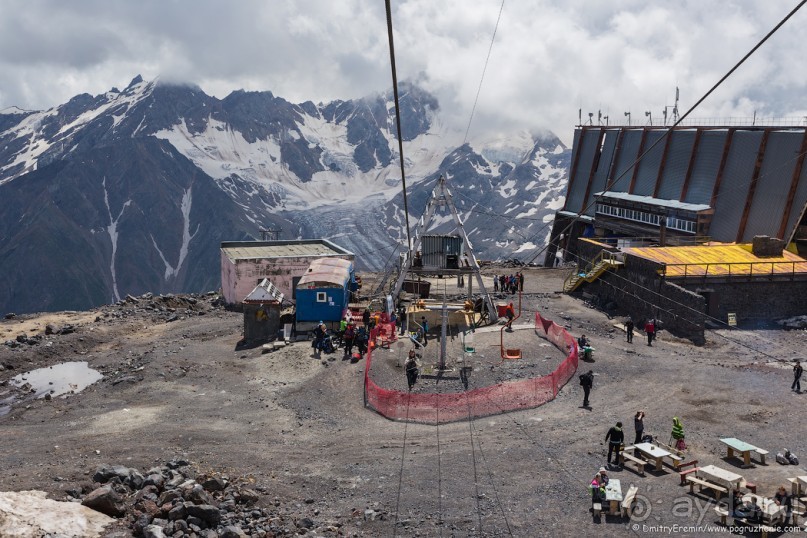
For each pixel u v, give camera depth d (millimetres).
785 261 53531
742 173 77688
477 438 29984
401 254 62375
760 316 51500
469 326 48750
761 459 26297
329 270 52062
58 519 20203
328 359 42750
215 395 37750
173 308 65000
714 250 56562
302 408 35031
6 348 47562
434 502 23875
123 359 45781
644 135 97000
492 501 23844
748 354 43531
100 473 23625
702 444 28406
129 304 66312
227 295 67250
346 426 32344
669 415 32094
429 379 38031
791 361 41469
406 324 49219
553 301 60000
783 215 70188
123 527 20562
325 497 24516
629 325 46688
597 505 22547
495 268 82688
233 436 31078
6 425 34188
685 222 83625
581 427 30812
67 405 37094
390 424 32469
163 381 40375
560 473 25984
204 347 47906
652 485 24609
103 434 31406
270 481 25719
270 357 44219
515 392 34312
